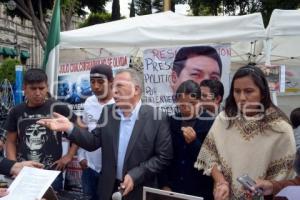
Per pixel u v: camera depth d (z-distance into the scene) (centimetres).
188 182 305
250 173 242
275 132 244
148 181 287
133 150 283
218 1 1450
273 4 1274
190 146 303
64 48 531
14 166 280
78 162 421
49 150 343
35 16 1711
